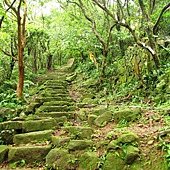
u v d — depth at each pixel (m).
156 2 10.75
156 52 8.29
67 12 14.00
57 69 19.39
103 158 4.41
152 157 4.18
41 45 17.80
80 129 5.48
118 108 6.96
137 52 9.02
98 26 12.54
